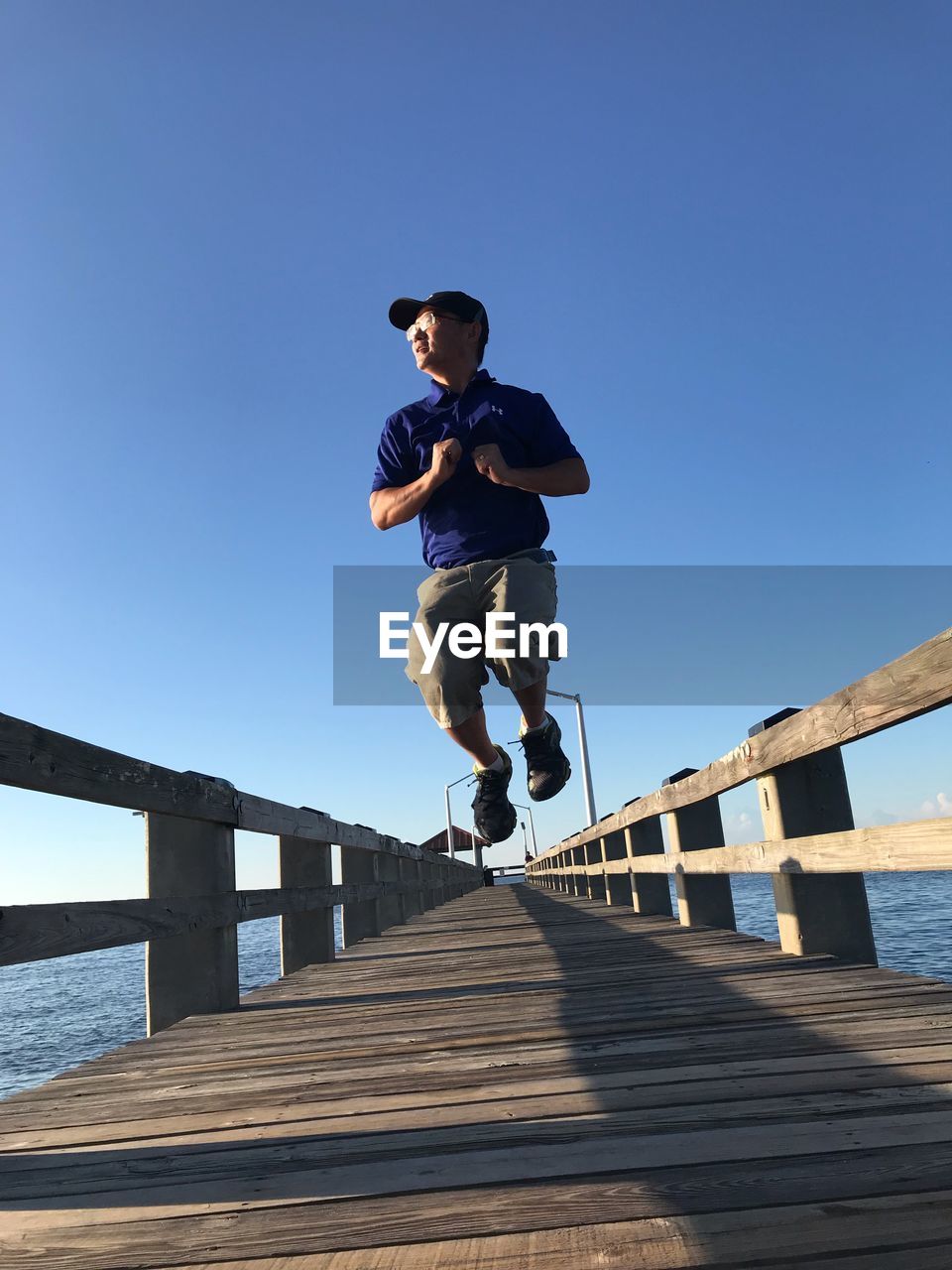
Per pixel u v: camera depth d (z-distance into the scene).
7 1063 23.89
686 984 4.06
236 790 5.00
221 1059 3.27
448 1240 1.54
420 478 3.40
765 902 60.84
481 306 3.60
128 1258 1.56
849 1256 1.37
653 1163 1.81
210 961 4.61
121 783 3.53
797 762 4.61
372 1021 3.87
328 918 6.86
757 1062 2.56
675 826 6.91
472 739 3.64
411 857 12.23
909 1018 3.02
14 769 2.69
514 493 3.52
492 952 6.45
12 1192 1.94
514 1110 2.25
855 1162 1.73
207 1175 1.95
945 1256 1.35
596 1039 3.04
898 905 56.38
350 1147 2.06
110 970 77.88
